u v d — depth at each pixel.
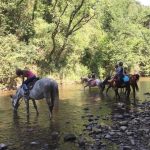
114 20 56.09
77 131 13.32
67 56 43.81
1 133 13.48
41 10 42.06
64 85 39.12
